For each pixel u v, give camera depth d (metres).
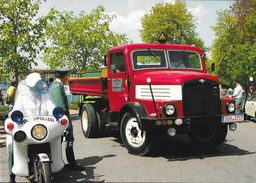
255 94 15.77
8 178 6.79
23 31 17.03
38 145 6.05
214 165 7.59
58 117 5.87
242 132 12.04
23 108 6.03
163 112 7.93
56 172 6.40
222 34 36.97
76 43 26.97
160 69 9.43
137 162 7.90
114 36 27.84
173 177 6.74
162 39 10.05
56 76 7.17
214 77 8.39
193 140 9.25
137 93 8.79
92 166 7.61
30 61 17.05
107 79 10.19
